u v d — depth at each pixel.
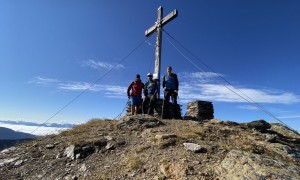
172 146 9.84
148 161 8.95
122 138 11.74
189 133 11.20
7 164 10.44
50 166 10.04
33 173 9.69
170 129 12.31
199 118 16.61
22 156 11.06
